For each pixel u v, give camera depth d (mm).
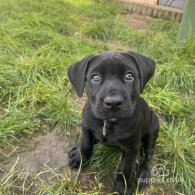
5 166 359
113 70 281
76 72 306
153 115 359
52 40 604
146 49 628
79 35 675
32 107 437
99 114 280
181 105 466
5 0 774
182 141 394
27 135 401
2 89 457
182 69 538
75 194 330
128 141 308
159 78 525
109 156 368
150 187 352
